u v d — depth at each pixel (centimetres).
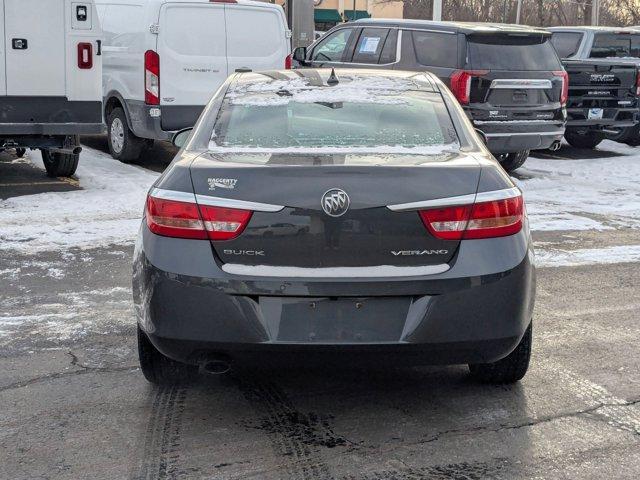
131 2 1199
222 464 377
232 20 1199
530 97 1141
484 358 402
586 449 394
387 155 416
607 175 1302
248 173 390
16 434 406
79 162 1231
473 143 452
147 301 399
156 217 400
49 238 799
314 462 379
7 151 1327
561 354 519
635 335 556
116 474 368
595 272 720
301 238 383
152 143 1259
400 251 387
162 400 447
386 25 1212
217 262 388
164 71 1160
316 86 498
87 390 459
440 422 421
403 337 383
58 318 578
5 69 983
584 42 1554
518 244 403
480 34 1120
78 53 1010
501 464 379
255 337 382
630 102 1480
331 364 390
